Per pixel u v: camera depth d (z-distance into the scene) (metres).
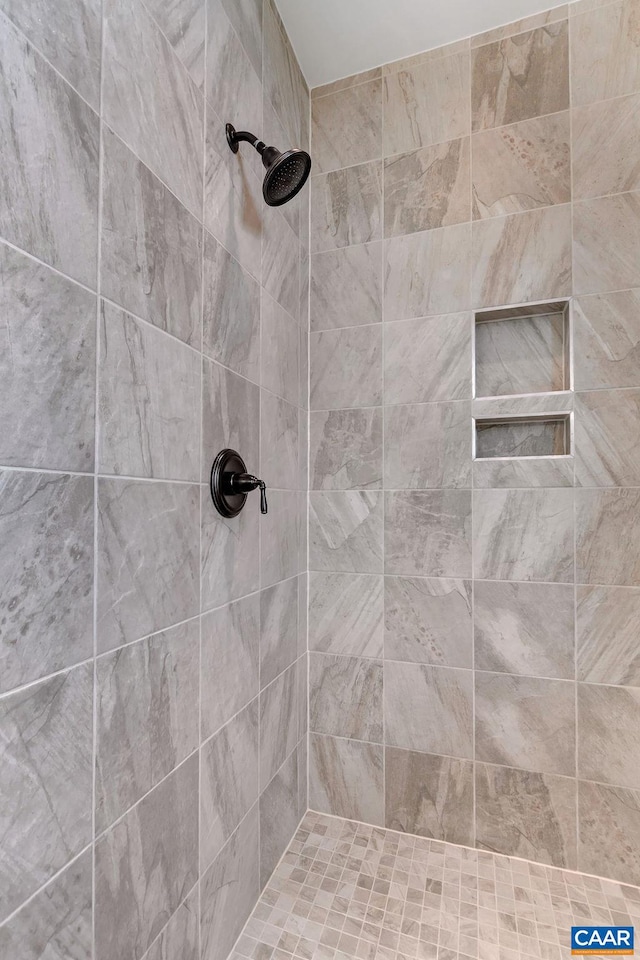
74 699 0.60
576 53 1.32
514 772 1.31
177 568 0.83
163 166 0.80
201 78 0.93
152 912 0.75
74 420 0.61
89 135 0.64
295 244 1.44
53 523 0.58
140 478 0.74
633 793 1.22
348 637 1.47
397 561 1.43
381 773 1.43
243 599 1.08
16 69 0.53
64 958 0.58
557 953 1.01
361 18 1.36
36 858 0.54
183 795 0.84
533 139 1.35
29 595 0.54
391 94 1.50
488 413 1.36
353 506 1.48
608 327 1.26
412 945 1.03
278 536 1.29
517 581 1.32
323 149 1.56
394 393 1.46
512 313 1.38
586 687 1.26
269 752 1.22
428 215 1.44
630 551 1.23
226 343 1.02
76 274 0.61
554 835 1.27
